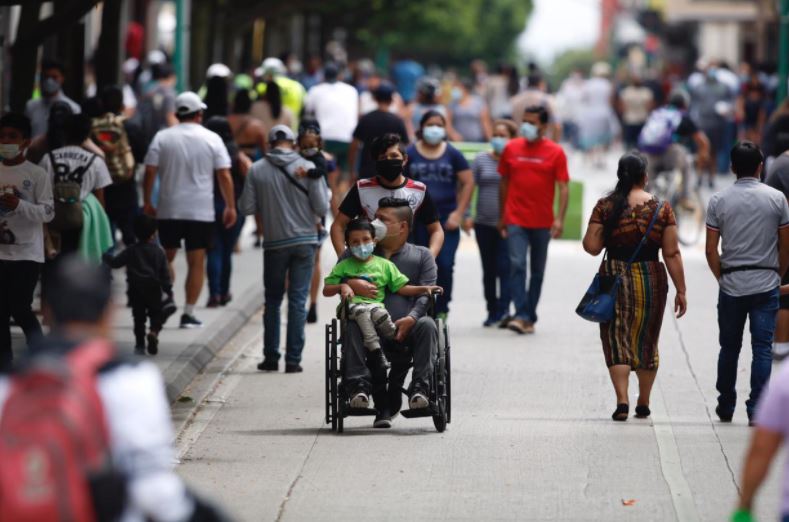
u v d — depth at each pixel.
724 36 146.62
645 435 21.83
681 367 27.80
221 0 67.62
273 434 21.91
